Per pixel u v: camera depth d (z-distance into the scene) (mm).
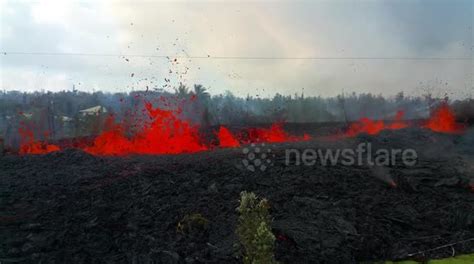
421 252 8352
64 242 8008
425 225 9367
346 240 8273
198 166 11500
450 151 13836
